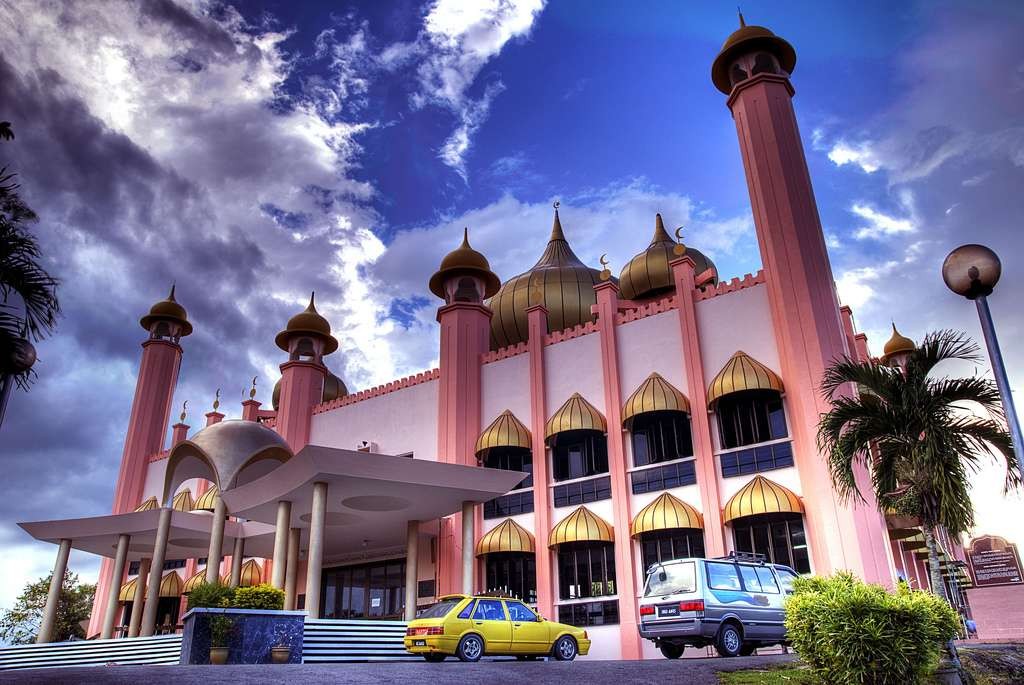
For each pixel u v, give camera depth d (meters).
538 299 35.75
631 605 24.30
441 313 33.12
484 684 10.78
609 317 28.45
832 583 12.13
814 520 21.80
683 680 11.24
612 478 26.16
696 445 24.84
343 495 24.53
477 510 29.12
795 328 23.53
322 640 18.39
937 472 12.72
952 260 10.26
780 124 26.56
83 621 49.59
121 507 39.03
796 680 10.95
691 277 27.11
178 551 33.88
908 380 13.41
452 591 28.17
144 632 26.80
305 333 37.97
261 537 31.00
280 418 36.44
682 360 26.36
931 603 11.52
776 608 16.64
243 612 16.23
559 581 26.42
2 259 12.91
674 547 24.48
